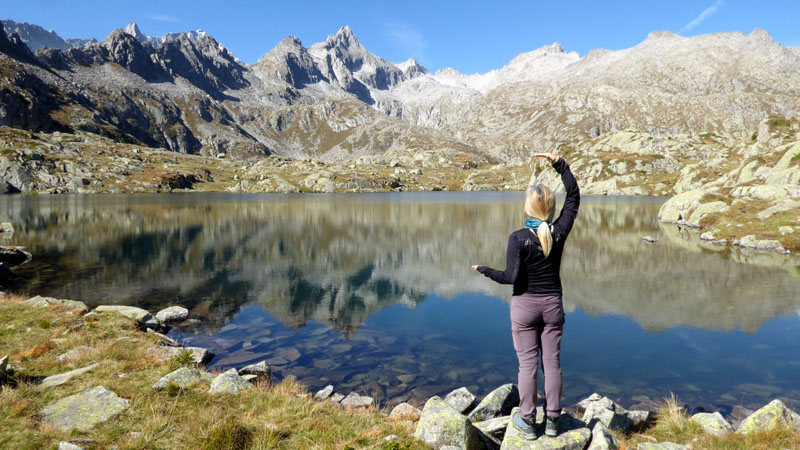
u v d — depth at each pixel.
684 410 9.75
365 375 12.34
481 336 16.23
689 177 127.31
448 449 5.63
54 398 7.21
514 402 8.38
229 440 5.64
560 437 5.47
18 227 52.34
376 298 22.41
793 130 123.62
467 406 9.33
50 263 30.34
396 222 63.16
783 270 27.45
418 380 11.97
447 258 34.72
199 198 134.38
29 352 9.91
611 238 43.41
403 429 6.78
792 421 7.00
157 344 12.34
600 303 20.39
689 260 31.31
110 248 37.34
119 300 21.08
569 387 11.53
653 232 47.94
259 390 8.25
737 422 8.80
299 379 11.94
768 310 18.84
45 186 155.38
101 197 132.62
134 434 5.93
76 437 5.77
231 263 31.77
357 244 41.91
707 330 16.44
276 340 15.68
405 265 31.62
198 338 15.77
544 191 4.87
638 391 11.23
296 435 6.25
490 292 23.75
